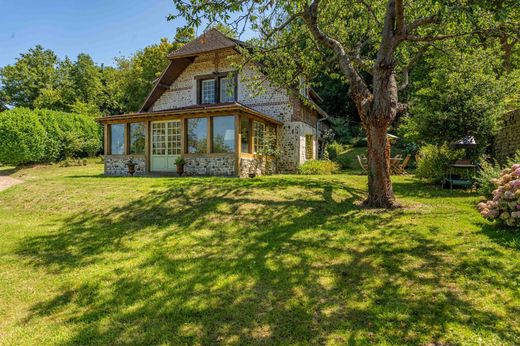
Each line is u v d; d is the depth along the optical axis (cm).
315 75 1054
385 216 606
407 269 386
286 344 256
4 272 433
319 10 907
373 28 959
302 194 810
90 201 807
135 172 1455
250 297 335
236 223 607
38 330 292
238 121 1237
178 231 579
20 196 939
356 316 293
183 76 1767
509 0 520
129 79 3191
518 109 918
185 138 1350
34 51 4219
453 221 562
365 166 1539
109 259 464
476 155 971
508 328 267
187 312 309
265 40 833
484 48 1038
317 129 2111
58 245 536
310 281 367
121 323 297
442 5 516
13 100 3912
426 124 1009
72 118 2220
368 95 685
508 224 491
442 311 295
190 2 551
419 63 1792
